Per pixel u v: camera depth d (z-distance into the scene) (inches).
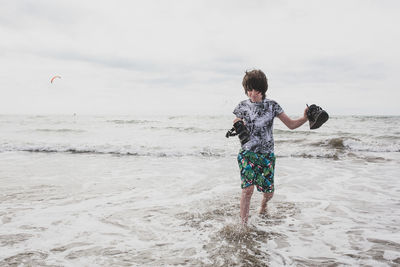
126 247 103.5
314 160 317.1
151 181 215.5
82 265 89.8
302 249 101.3
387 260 91.4
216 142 481.7
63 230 120.3
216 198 170.2
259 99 124.3
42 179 219.6
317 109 109.6
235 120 123.7
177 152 367.9
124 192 184.4
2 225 125.6
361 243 105.5
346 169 261.3
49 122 1156.5
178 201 164.1
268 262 91.5
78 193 180.9
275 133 648.4
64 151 390.3
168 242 108.2
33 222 129.7
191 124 1041.5
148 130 753.6
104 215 139.9
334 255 95.9
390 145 412.8
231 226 124.2
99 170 258.2
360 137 549.3
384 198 168.4
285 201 162.9
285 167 272.5
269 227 123.3
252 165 122.0
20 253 98.3
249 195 123.0
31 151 389.7
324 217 136.1
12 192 181.6
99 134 642.8
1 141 476.1
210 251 100.1
